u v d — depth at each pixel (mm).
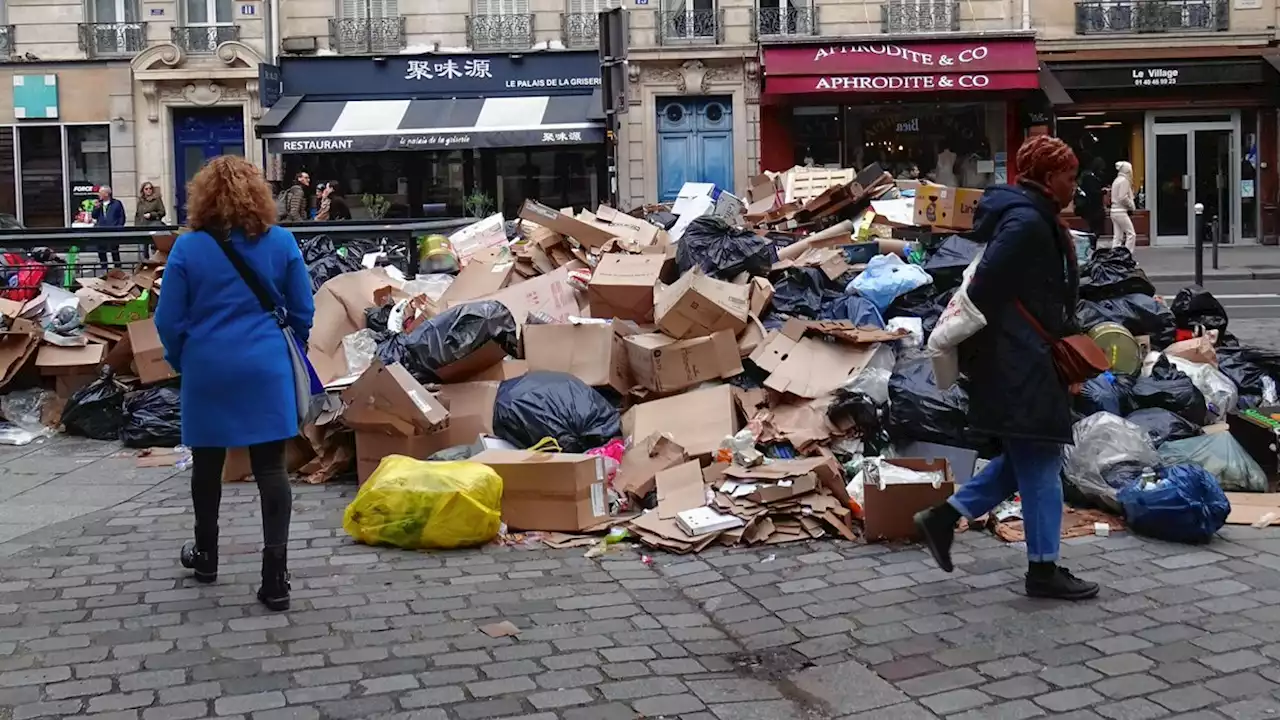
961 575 4934
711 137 24453
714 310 6832
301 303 4680
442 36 24281
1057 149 4418
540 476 5625
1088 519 5633
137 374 8258
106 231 11375
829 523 5492
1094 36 23359
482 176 24250
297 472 6867
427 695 3807
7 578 5051
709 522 5418
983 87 22734
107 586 4938
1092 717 3590
